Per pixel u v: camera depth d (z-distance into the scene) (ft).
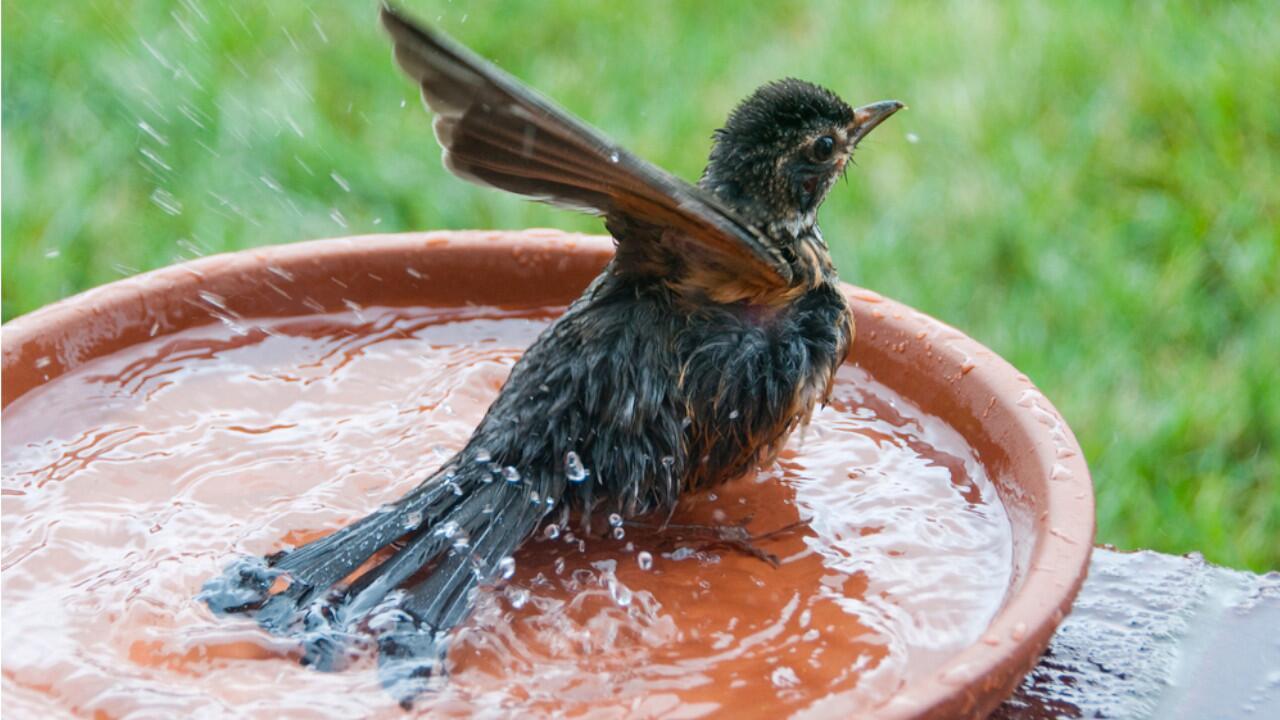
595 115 35.78
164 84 35.78
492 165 12.67
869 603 13.80
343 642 12.83
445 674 12.62
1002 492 15.53
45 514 14.80
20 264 30.83
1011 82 36.81
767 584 14.12
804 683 12.61
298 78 36.50
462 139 12.46
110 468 15.72
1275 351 29.96
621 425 14.89
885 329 17.60
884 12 40.11
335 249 18.78
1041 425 15.40
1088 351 30.25
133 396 17.25
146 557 14.12
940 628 13.43
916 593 13.97
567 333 15.15
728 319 15.14
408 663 12.57
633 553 14.66
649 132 35.27
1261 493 27.91
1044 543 13.52
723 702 12.34
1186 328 30.81
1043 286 31.63
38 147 34.04
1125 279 31.60
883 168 34.68
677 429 15.03
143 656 12.62
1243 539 26.99
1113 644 14.78
